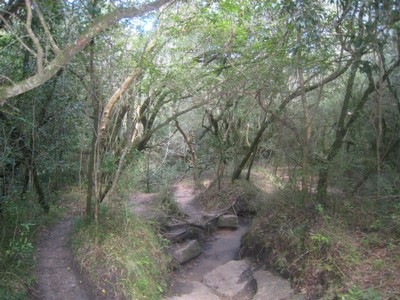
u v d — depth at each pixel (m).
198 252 8.70
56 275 5.78
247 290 6.61
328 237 6.12
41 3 5.38
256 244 7.95
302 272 6.18
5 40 5.94
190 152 14.63
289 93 8.03
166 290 6.46
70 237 6.75
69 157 9.11
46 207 7.88
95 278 5.64
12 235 6.11
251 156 12.66
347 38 6.82
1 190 6.36
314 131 8.12
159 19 6.20
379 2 5.27
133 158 7.59
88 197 6.84
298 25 5.90
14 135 6.50
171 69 6.54
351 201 6.89
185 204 12.32
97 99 6.31
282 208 8.05
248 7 6.11
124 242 6.40
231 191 12.14
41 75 3.20
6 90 3.14
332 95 8.39
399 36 6.18
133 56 6.27
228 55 7.07
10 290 4.91
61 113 7.54
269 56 6.75
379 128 6.54
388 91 7.23
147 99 7.67
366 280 5.04
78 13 5.57
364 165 7.26
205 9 5.80
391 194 6.53
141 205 9.81
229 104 10.29
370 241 5.78
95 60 6.12
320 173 7.28
